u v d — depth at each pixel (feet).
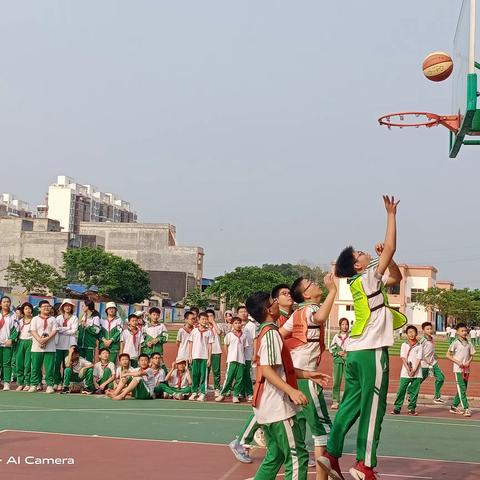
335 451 21.03
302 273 353.72
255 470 24.61
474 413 47.09
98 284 239.30
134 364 52.16
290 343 23.20
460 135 25.81
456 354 45.50
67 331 51.11
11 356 51.24
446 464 26.73
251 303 18.22
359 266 21.68
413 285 288.92
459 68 26.12
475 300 267.59
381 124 29.66
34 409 39.83
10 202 410.11
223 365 84.38
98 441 29.63
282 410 17.42
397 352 124.88
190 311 51.31
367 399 20.65
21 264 247.29
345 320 46.73
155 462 25.55
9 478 22.34
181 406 44.39
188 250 327.67
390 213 21.11
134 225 333.42
